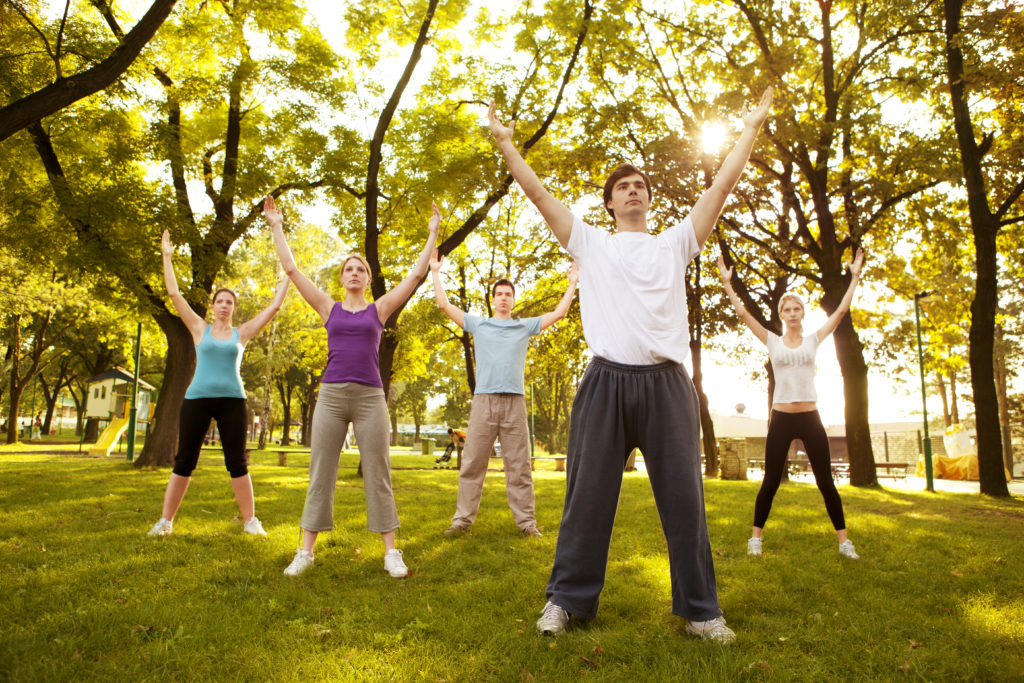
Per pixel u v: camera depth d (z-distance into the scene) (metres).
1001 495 10.52
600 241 2.79
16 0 8.13
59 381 40.19
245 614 2.81
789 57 12.45
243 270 28.38
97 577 3.29
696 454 2.62
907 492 10.85
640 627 2.69
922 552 4.41
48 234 10.11
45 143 10.84
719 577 3.58
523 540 4.64
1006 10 9.41
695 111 13.52
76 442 30.66
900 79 12.98
